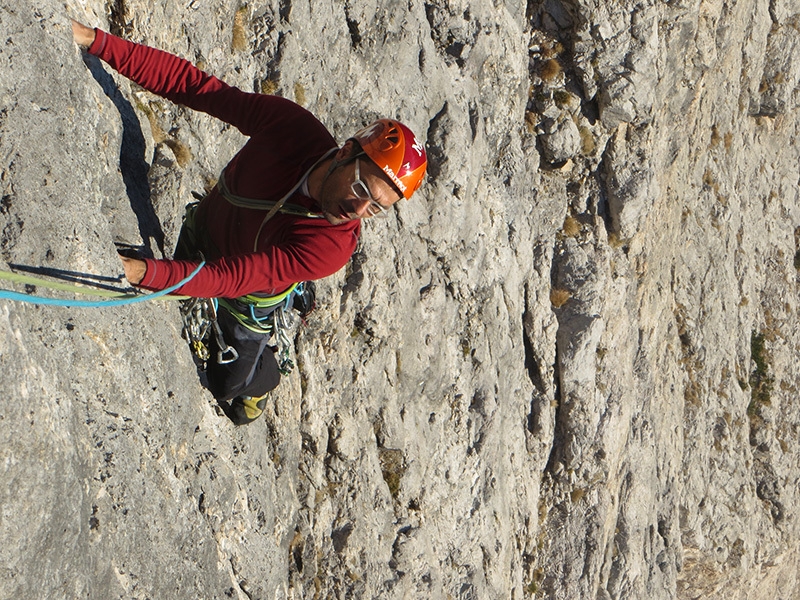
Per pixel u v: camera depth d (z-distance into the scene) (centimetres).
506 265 1109
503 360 1128
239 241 394
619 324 1377
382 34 816
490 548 1063
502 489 1128
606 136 1279
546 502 1356
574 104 1237
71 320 323
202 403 467
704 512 1889
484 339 1039
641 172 1302
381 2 808
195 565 414
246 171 387
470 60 997
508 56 1106
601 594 1427
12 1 314
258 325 435
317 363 711
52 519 286
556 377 1325
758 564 2091
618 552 1470
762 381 2189
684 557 1895
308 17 688
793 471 2222
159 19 510
